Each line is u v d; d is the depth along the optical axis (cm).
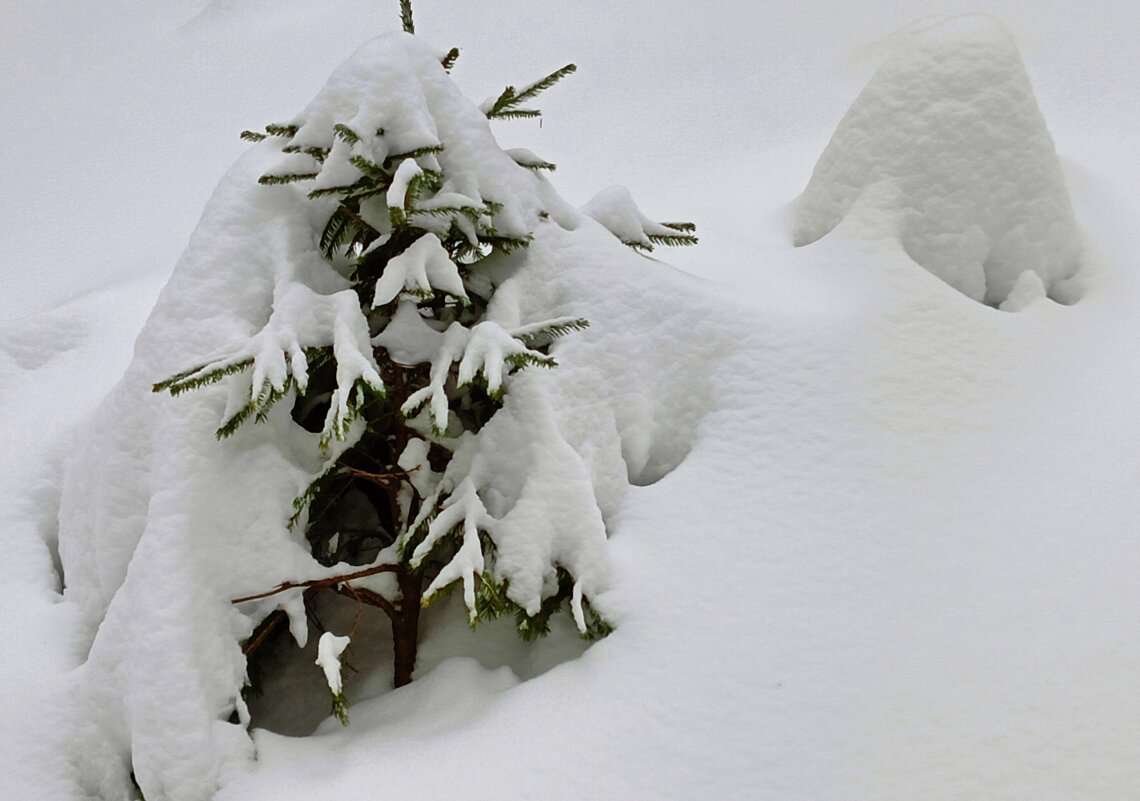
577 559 295
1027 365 343
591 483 309
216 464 295
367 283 333
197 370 276
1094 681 250
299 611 292
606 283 352
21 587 357
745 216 545
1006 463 311
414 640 311
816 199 445
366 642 336
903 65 409
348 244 348
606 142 1152
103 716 290
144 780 267
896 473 309
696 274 428
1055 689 250
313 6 2080
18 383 505
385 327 332
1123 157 629
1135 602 265
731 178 727
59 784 284
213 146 1389
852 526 296
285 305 292
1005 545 286
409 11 346
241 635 289
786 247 450
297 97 1571
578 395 329
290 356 280
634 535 307
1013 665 257
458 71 1552
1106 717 243
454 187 326
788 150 789
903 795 237
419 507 316
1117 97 866
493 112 360
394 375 313
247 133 354
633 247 396
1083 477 303
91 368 513
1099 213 474
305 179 320
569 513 297
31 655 313
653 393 342
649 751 253
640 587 291
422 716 285
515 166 352
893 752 245
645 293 353
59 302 910
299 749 276
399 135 314
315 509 324
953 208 388
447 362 293
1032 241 395
